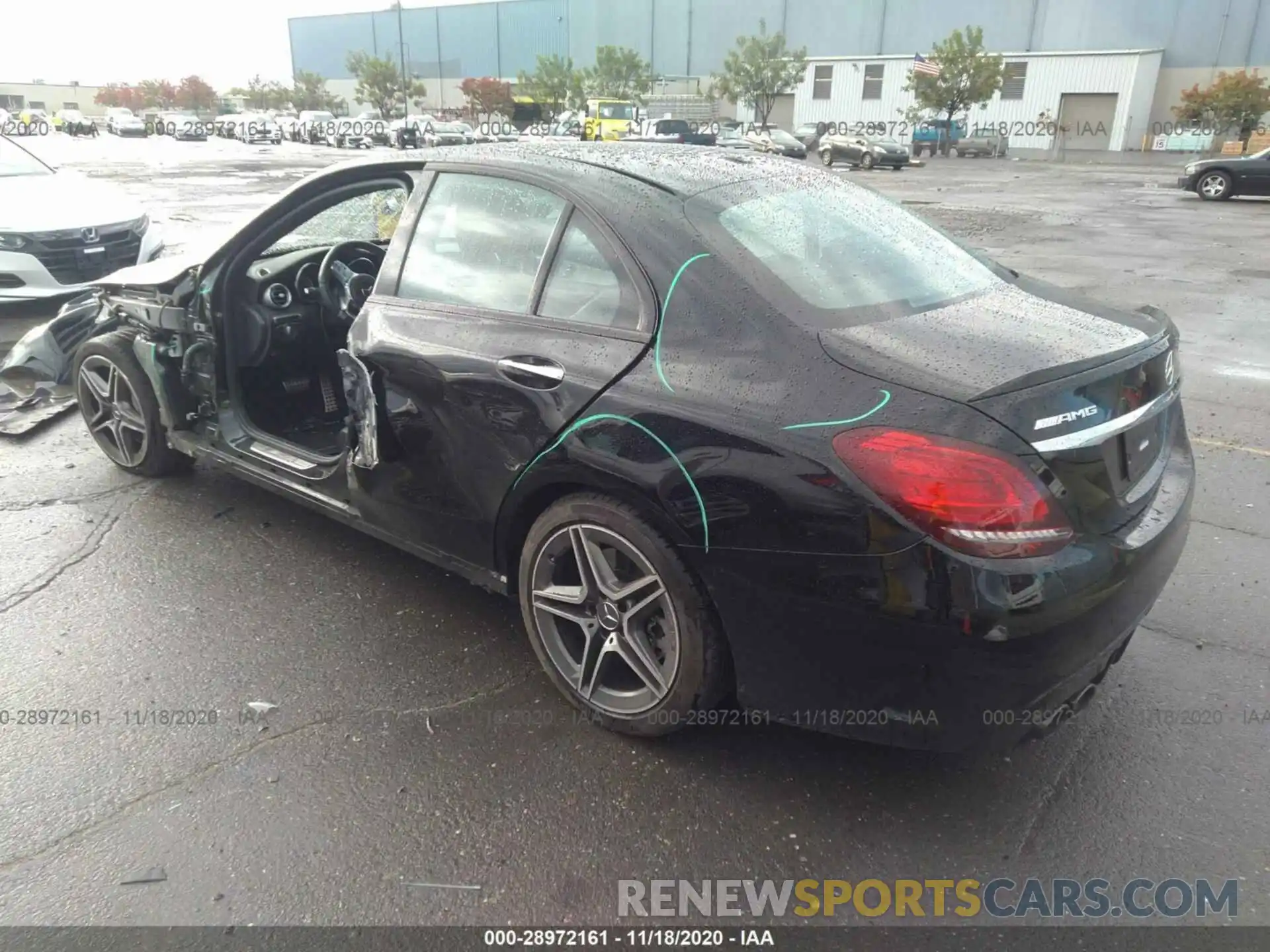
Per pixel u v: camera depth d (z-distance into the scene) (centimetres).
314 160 3219
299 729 272
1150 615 333
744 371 225
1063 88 4547
